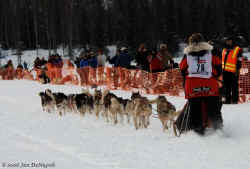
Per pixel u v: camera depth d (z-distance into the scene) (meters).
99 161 13.92
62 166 13.24
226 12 166.50
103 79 44.84
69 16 158.38
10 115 27.44
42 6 172.75
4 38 186.88
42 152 15.61
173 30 156.75
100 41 159.75
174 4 171.50
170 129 19.61
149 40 151.00
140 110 20.30
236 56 25.52
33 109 30.62
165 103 18.91
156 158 13.99
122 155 14.63
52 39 175.75
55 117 26.31
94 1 180.00
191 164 13.01
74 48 171.50
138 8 163.12
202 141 16.08
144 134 18.67
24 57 160.88
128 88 39.81
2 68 75.19
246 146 14.88
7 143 17.62
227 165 12.66
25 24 185.12
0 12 187.12
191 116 17.11
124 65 41.50
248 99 28.06
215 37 155.38
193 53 16.66
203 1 177.12
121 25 156.88
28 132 20.64
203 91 16.61
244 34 157.38
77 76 53.47
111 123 23.05
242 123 19.41
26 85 54.88
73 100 28.44
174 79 33.44
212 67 16.84
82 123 23.22
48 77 59.44
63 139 18.23
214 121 16.75
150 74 36.03
